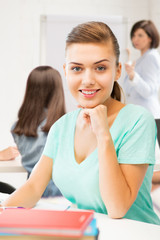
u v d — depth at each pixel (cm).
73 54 96
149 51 348
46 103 185
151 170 106
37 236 57
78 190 100
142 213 103
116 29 404
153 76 339
